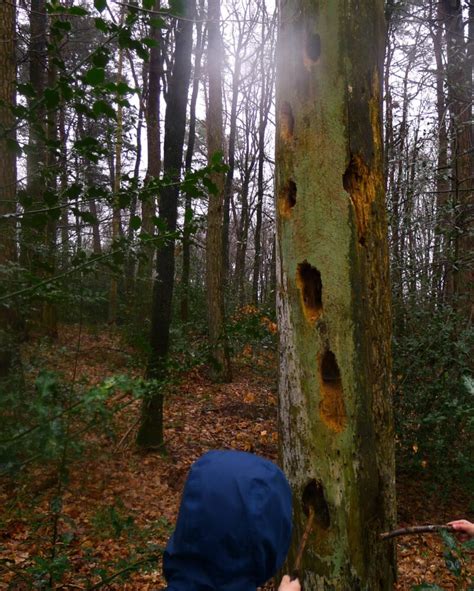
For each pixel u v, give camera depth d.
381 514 2.19
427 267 6.18
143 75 14.71
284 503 1.19
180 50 6.29
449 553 1.98
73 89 2.05
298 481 2.17
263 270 17.48
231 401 9.09
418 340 5.62
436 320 5.63
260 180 19.94
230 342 10.06
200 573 1.11
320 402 2.14
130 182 2.31
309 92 2.17
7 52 5.50
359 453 2.12
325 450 2.12
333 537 2.08
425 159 6.59
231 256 24.70
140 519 4.61
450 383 5.23
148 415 6.52
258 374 10.44
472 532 2.04
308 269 2.20
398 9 6.03
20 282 2.32
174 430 7.59
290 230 2.23
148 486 5.51
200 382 10.14
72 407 1.47
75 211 2.28
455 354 5.50
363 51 2.15
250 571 1.10
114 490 4.91
